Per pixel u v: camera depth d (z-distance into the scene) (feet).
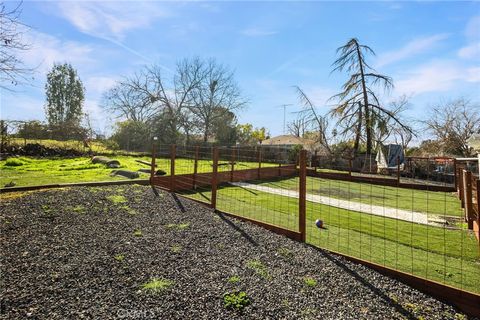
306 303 9.12
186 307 8.47
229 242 13.71
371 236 16.05
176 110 84.38
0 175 26.17
